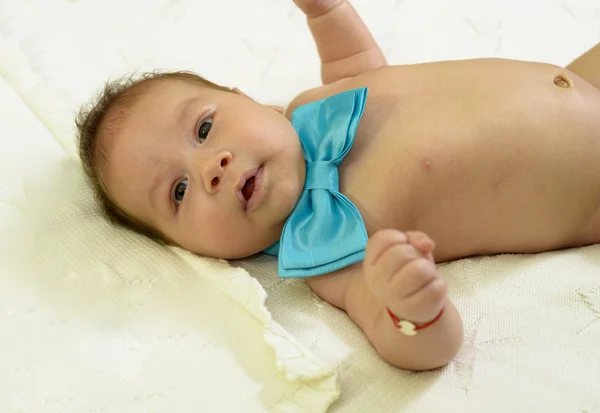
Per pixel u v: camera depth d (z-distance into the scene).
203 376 0.86
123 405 0.84
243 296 0.92
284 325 0.93
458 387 0.81
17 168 1.18
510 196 0.94
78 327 0.94
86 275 1.01
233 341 0.90
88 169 1.10
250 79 1.35
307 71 1.36
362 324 0.89
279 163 0.94
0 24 1.43
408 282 0.70
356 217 0.92
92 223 1.10
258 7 1.49
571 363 0.82
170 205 0.99
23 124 1.25
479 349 0.85
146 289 0.98
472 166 0.93
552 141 0.93
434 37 1.38
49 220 1.10
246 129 0.94
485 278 0.94
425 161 0.93
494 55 1.33
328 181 0.96
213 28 1.45
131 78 1.21
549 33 1.36
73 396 0.85
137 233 1.08
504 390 0.80
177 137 0.98
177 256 1.03
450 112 0.96
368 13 1.44
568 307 0.88
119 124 1.02
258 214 0.95
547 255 0.98
